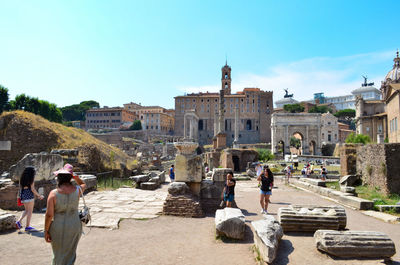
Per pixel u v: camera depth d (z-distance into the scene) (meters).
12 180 10.04
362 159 17.23
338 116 130.62
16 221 7.54
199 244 6.59
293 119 73.75
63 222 4.12
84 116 151.88
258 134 123.31
